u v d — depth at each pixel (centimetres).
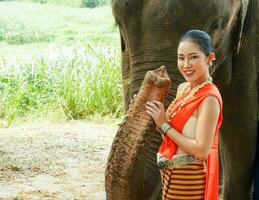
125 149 337
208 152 344
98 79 1281
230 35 471
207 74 354
